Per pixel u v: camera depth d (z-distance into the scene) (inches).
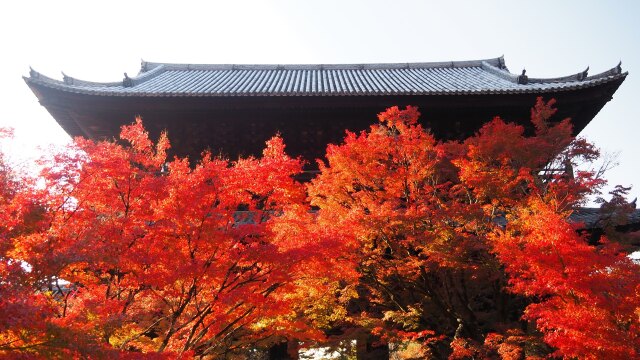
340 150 493.7
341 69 1392.7
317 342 590.2
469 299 596.1
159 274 310.0
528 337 449.7
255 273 353.7
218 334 376.8
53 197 300.0
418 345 639.8
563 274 328.2
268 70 1384.1
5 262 238.8
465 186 561.3
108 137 954.1
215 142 919.0
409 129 506.0
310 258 352.2
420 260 500.7
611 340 291.3
